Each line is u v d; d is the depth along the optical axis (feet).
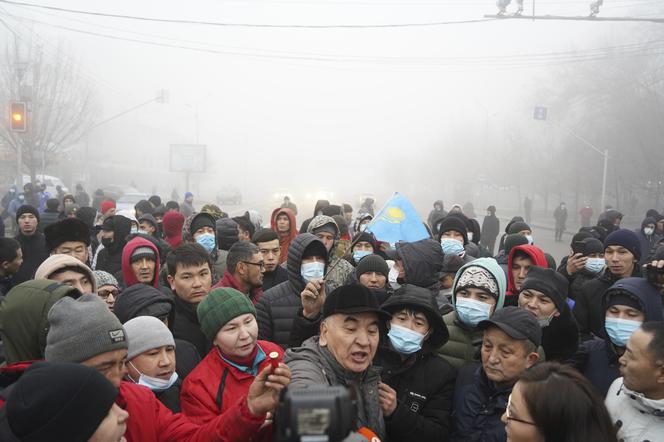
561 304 11.46
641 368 7.88
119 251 22.22
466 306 11.45
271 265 17.80
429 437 9.20
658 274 10.48
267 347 10.27
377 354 10.25
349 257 19.92
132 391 7.87
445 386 10.00
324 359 7.98
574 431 6.02
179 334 12.63
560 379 6.29
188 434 7.82
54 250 15.62
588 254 18.15
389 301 9.89
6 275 17.63
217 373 9.33
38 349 8.04
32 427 5.35
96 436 5.58
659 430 7.86
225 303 9.37
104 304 7.46
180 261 12.80
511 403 6.54
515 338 8.89
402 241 15.57
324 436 4.17
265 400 6.63
